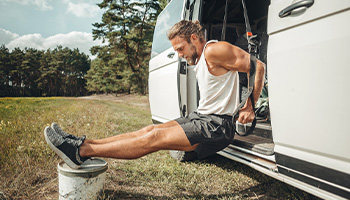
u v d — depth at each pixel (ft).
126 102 71.26
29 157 9.11
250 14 11.44
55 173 8.29
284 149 5.12
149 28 109.29
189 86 8.93
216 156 10.82
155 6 101.96
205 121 6.04
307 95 4.45
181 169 8.95
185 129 5.87
